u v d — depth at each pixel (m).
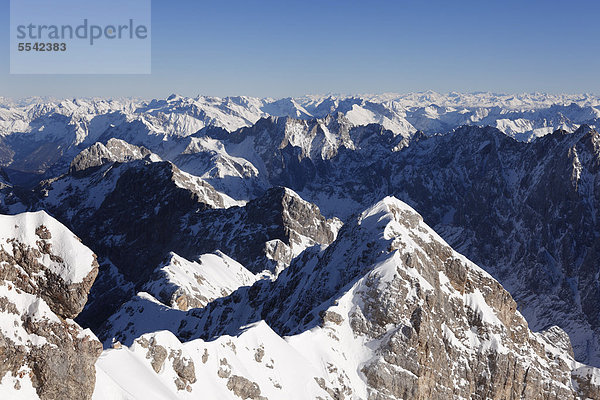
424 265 158.88
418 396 136.75
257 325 125.25
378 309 143.38
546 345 172.62
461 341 155.00
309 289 178.38
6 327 69.56
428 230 181.12
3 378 68.06
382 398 131.88
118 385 84.31
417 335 140.00
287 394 115.88
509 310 168.38
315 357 130.38
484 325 158.88
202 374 103.12
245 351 116.38
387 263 150.38
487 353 154.75
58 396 71.81
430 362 141.75
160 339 98.69
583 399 165.00
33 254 73.38
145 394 87.38
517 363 157.25
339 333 139.38
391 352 137.00
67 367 72.75
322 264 185.12
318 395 120.88
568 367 169.25
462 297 164.25
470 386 149.75
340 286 166.00
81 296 73.31
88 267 74.25
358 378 134.00
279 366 120.19
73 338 74.31
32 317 71.69
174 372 98.56
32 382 70.38
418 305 145.12
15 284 72.81
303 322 149.50
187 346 103.00
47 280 73.12
